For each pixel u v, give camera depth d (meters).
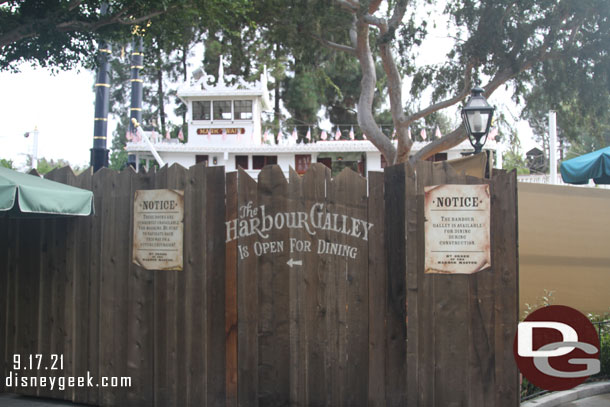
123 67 29.41
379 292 5.46
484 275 5.31
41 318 6.55
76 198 5.81
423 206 5.38
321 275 5.54
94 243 6.34
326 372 5.49
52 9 8.73
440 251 5.33
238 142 27.30
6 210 5.71
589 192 9.27
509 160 37.72
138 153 26.66
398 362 5.39
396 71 19.12
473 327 5.31
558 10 16.25
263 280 5.64
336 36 20.50
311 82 32.53
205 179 5.85
